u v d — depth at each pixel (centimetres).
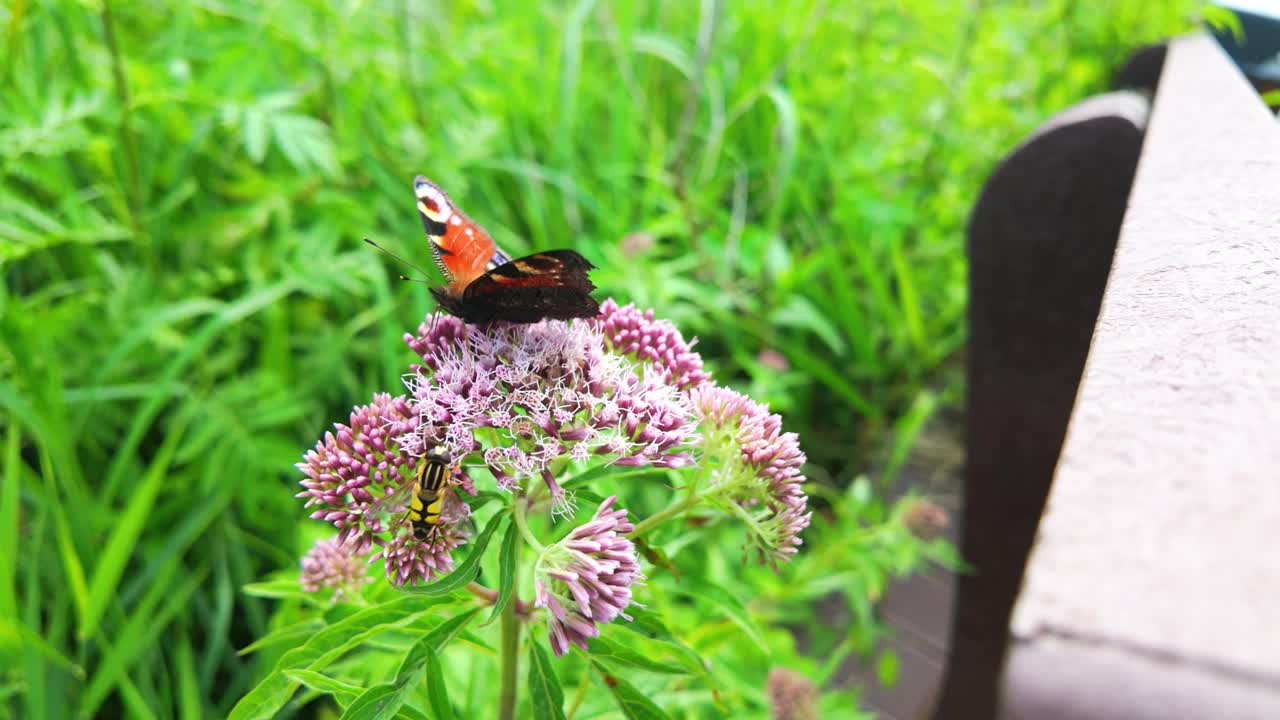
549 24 42
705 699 19
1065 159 20
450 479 13
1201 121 16
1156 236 10
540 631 16
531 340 14
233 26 39
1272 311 8
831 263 39
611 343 16
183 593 27
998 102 43
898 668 30
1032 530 24
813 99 44
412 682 12
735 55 44
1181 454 6
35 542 26
